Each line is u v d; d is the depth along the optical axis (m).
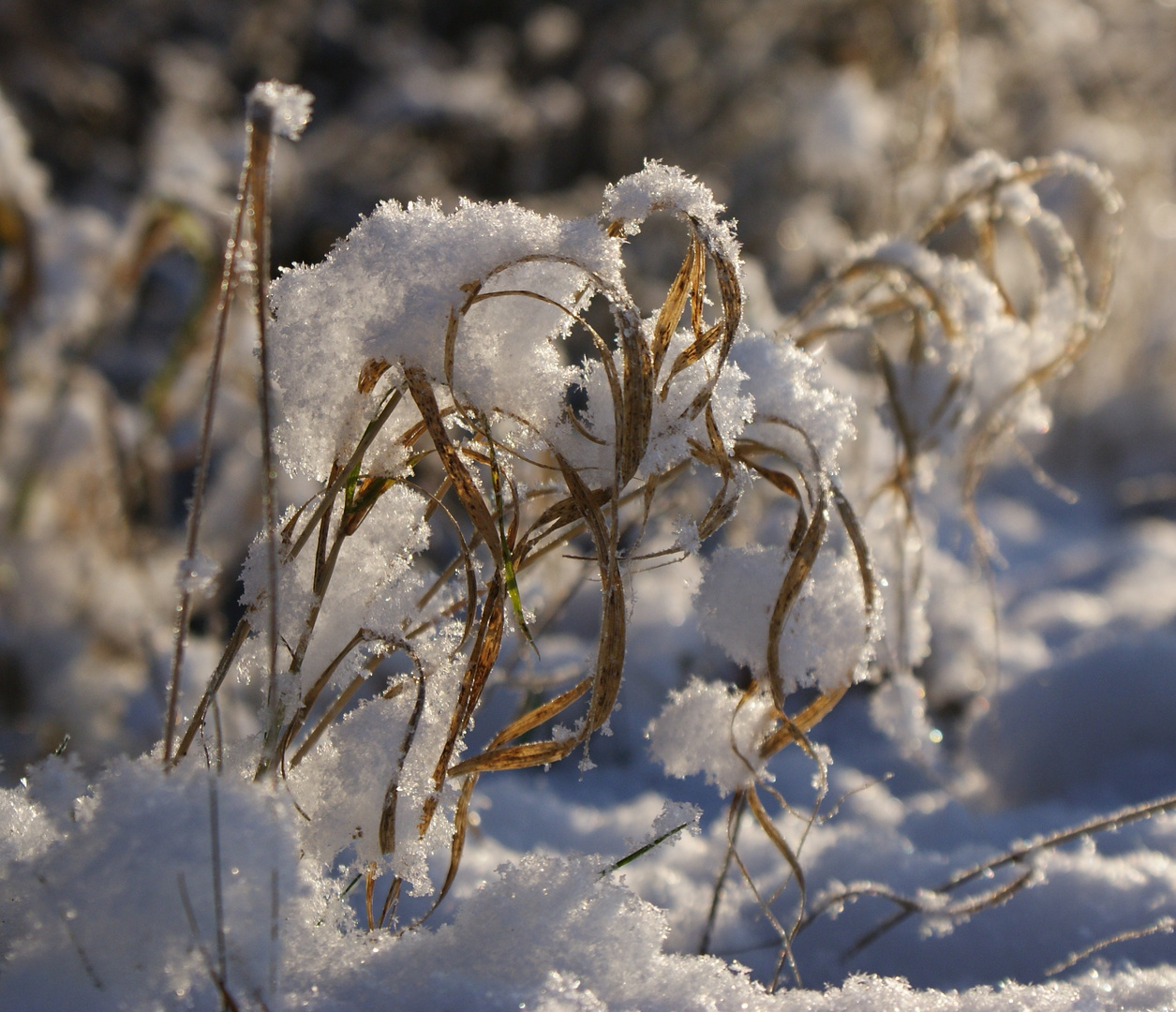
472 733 0.99
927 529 1.08
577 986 0.64
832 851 0.80
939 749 1.10
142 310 1.86
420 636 0.68
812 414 0.69
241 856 0.61
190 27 2.85
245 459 1.25
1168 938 0.72
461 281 0.65
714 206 0.67
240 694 0.96
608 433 0.67
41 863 0.61
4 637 1.10
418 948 0.65
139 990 0.61
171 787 0.62
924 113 1.13
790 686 0.68
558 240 0.66
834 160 2.13
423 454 0.66
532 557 0.69
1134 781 0.94
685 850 0.82
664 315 0.67
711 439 0.67
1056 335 0.81
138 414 1.34
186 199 1.17
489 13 3.04
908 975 0.73
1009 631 1.43
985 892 0.76
